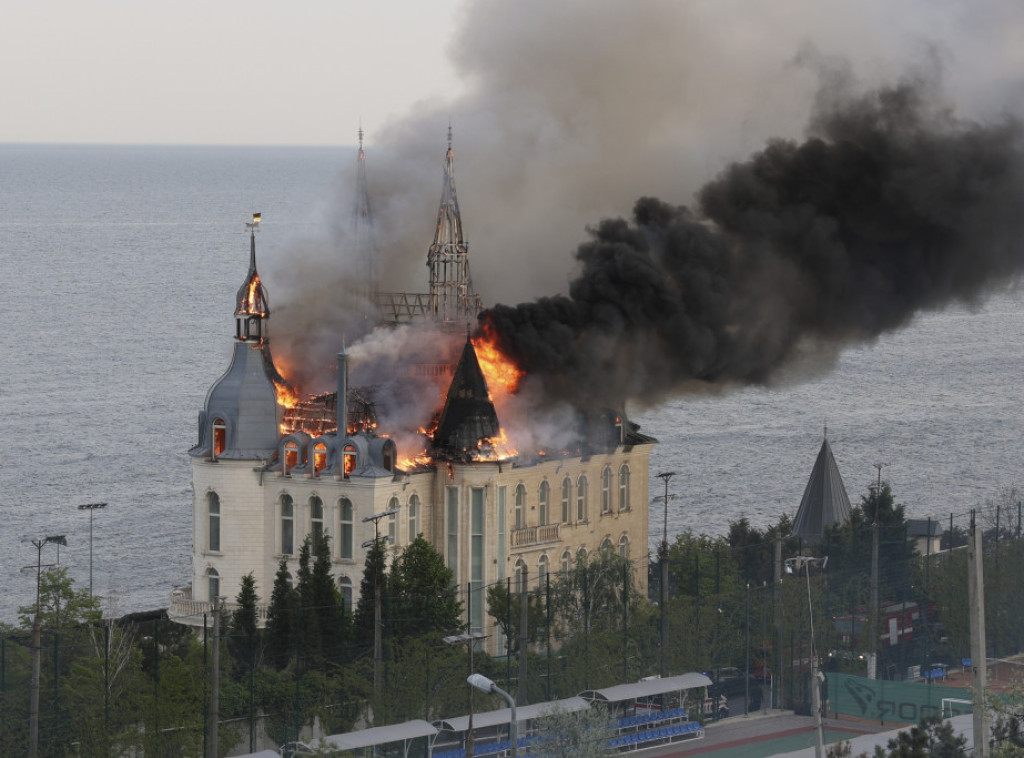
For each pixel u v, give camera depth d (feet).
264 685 647.15
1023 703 521.65
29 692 612.29
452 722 629.92
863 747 628.69
